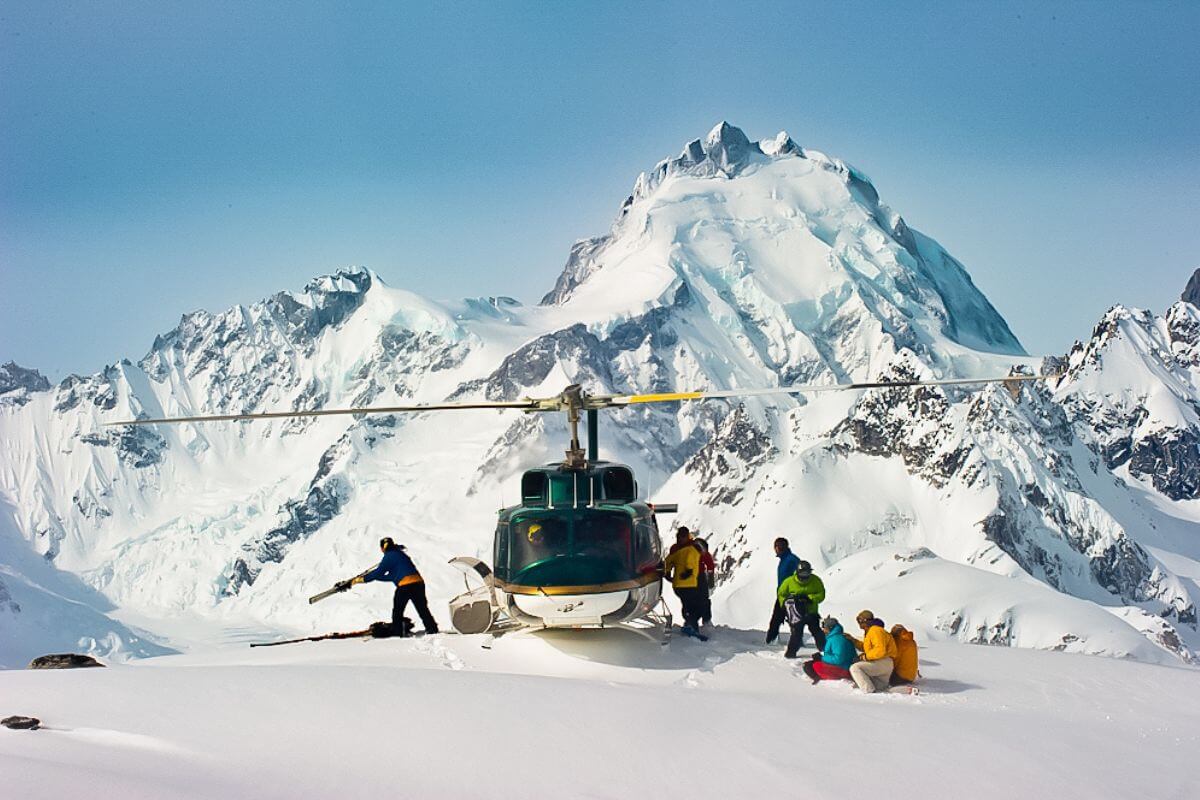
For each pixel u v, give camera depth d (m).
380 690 20.84
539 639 28.64
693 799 16.19
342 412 26.56
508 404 27.94
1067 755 19.27
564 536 27.16
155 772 15.52
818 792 16.67
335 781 15.97
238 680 21.27
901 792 16.84
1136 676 26.81
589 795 16.11
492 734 18.55
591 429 28.97
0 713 18.78
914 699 24.08
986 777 17.75
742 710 21.08
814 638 27.62
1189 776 18.61
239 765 16.39
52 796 13.58
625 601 26.69
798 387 26.00
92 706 19.25
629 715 20.05
